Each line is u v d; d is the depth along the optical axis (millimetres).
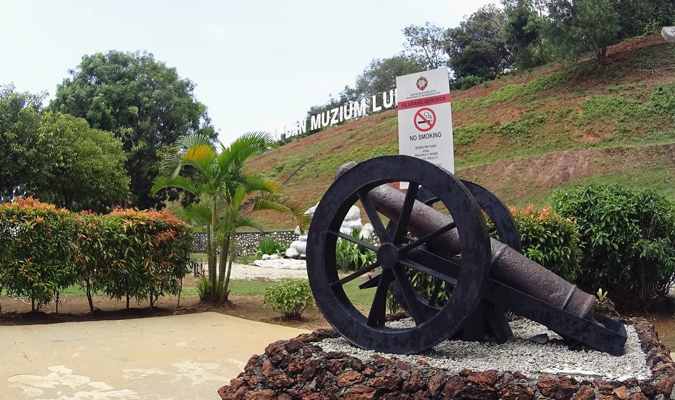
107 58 36719
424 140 8438
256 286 13250
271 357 4266
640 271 8867
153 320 8953
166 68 37594
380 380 3812
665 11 45500
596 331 4395
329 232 4719
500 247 4691
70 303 10539
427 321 4254
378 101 56781
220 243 10391
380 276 5051
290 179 44062
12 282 8750
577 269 7922
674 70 37469
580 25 41219
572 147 33281
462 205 4152
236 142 10102
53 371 5688
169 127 36312
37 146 26141
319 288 4727
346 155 43906
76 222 9227
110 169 28391
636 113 34188
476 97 46188
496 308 4938
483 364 4121
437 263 4621
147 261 9688
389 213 4980
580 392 3428
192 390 5156
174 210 10500
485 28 56875
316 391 3971
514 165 32188
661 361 4035
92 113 33906
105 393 5012
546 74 44438
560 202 9328
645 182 26391
